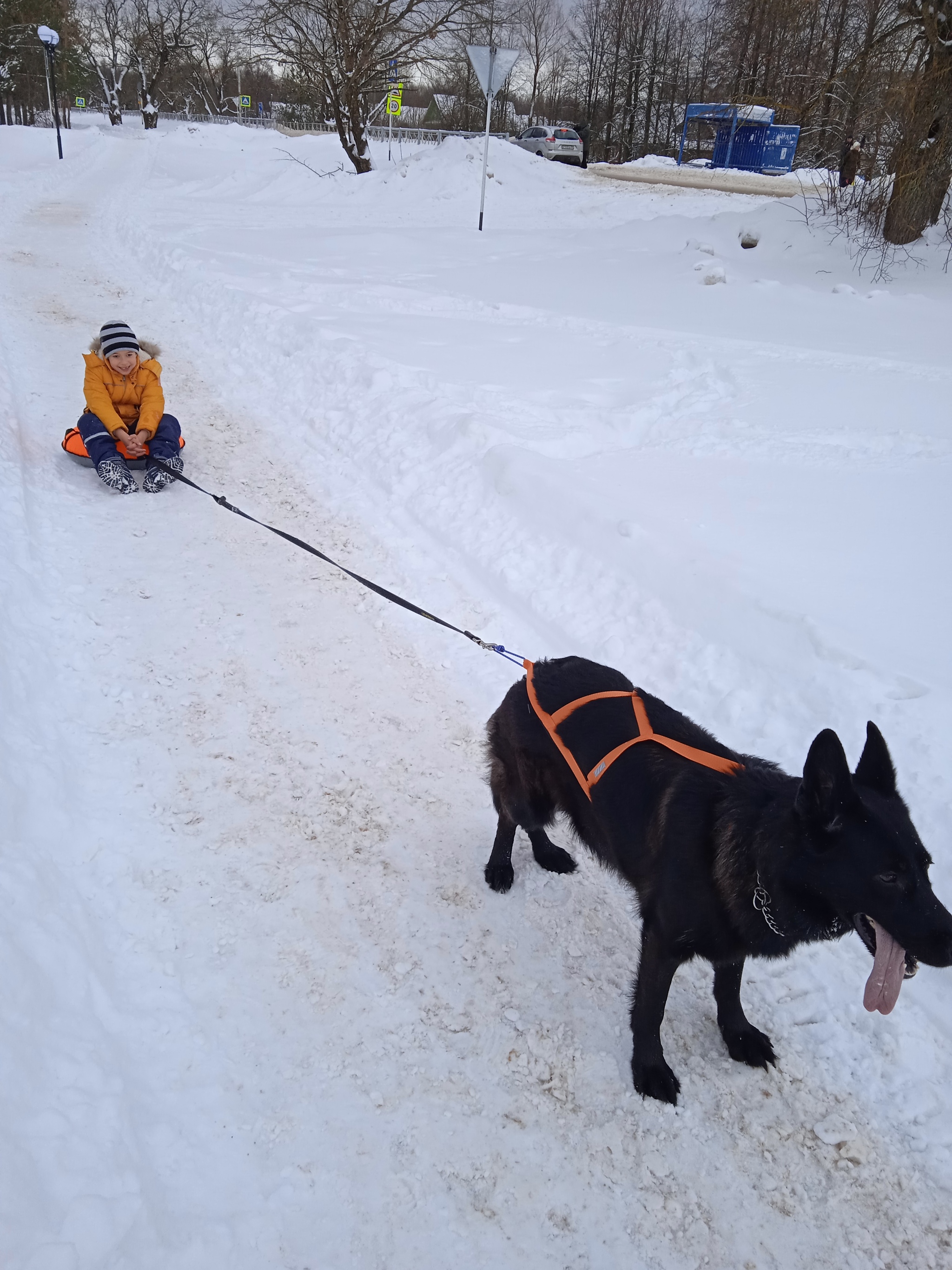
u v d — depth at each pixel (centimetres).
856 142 1523
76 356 912
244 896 326
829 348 1007
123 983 286
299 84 2927
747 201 2294
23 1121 220
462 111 5219
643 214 2220
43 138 4184
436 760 411
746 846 232
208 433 763
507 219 2255
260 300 1098
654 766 263
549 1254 227
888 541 529
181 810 363
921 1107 267
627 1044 287
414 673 469
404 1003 293
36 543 537
